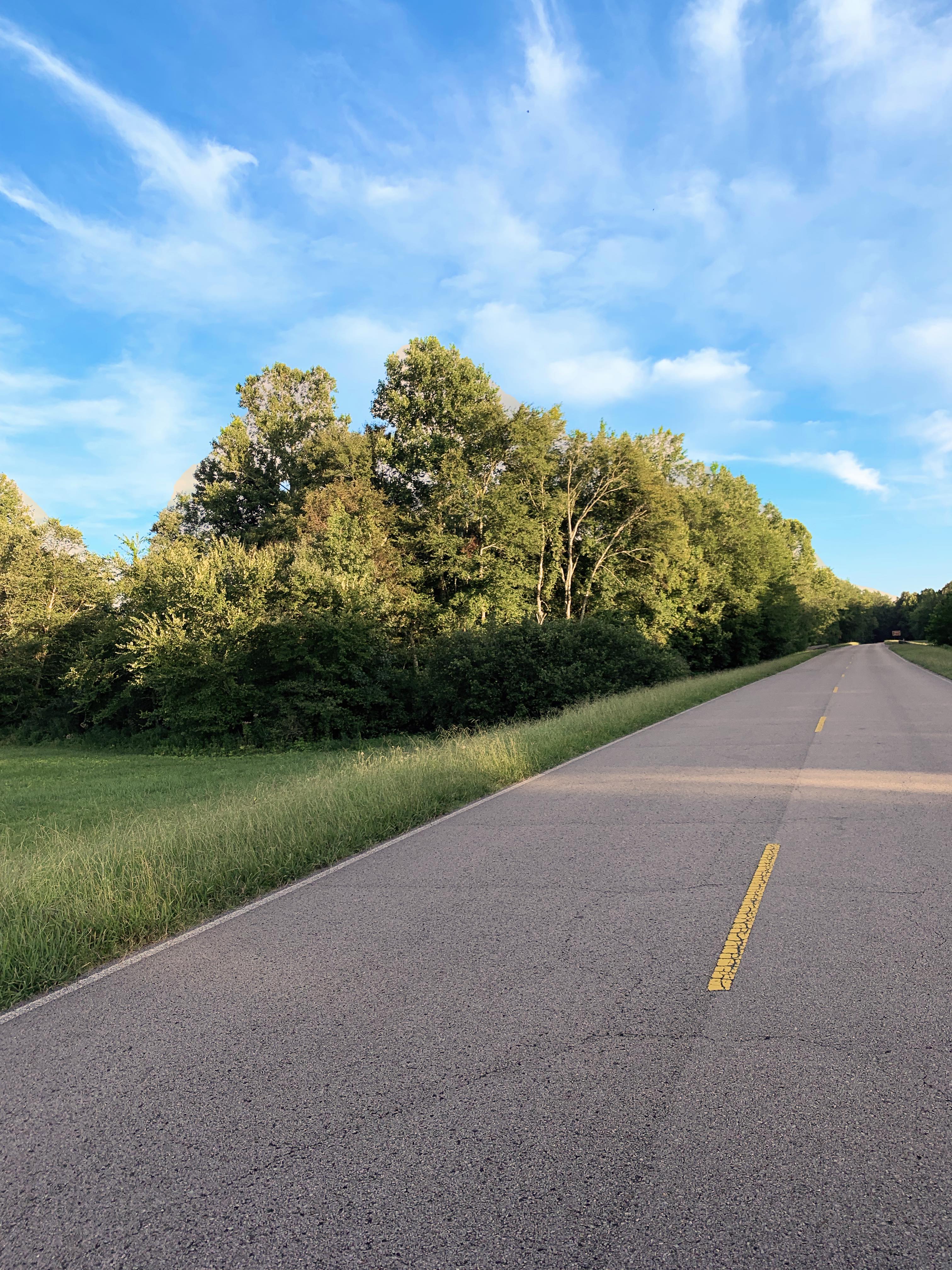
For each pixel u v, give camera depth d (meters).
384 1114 2.80
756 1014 3.45
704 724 16.98
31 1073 3.30
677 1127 2.63
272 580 28.77
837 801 8.20
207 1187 2.46
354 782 9.90
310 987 4.04
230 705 27.33
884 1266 2.00
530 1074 3.03
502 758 11.47
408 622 35.91
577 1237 2.14
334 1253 2.14
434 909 5.25
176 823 8.52
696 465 62.31
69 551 39.75
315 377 53.03
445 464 38.09
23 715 36.81
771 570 67.94
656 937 4.48
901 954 4.05
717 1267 2.02
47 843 9.26
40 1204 2.43
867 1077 2.88
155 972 4.43
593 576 44.56
